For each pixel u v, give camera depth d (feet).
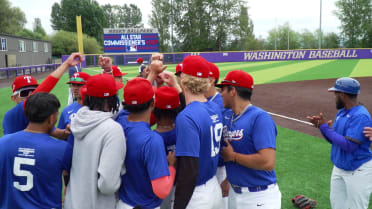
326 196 12.89
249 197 7.43
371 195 12.79
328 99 38.09
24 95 9.32
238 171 7.41
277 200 7.54
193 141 5.90
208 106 6.71
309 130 23.85
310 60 113.19
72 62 8.69
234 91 7.13
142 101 6.23
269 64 100.12
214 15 180.65
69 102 15.25
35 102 6.25
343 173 9.23
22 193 6.21
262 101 38.22
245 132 7.00
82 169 6.15
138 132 6.16
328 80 58.44
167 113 7.06
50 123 6.50
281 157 17.74
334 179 9.69
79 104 10.69
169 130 7.20
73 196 6.25
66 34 207.51
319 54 115.44
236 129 7.19
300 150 18.95
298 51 115.75
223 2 178.91
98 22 255.50
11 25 178.29
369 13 186.91
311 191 13.39
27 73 92.53
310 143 20.38
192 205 6.64
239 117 7.22
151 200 6.40
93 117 6.07
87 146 6.03
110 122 6.13
